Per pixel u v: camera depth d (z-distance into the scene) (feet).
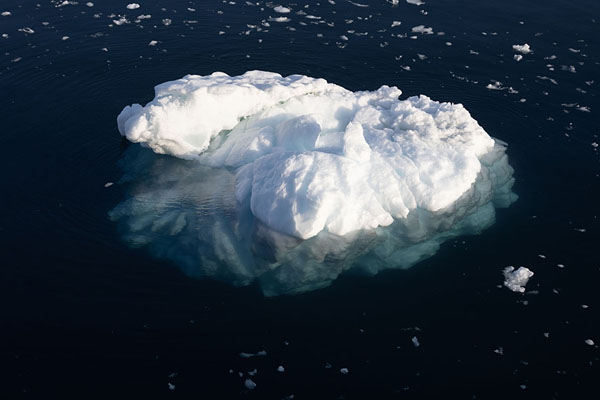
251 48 96.68
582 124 81.61
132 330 53.36
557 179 72.13
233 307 55.77
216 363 50.98
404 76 91.45
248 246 61.77
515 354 52.39
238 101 75.46
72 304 55.42
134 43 96.58
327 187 63.67
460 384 49.88
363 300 56.80
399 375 50.47
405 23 105.09
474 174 69.21
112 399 48.01
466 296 57.41
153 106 72.02
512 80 90.63
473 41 100.22
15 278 57.62
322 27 102.99
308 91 79.51
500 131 80.23
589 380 50.44
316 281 58.49
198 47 96.37
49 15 103.30
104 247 61.36
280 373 50.37
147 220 64.54
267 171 66.59
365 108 76.74
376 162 67.62
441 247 62.59
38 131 77.20
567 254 62.03
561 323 55.16
